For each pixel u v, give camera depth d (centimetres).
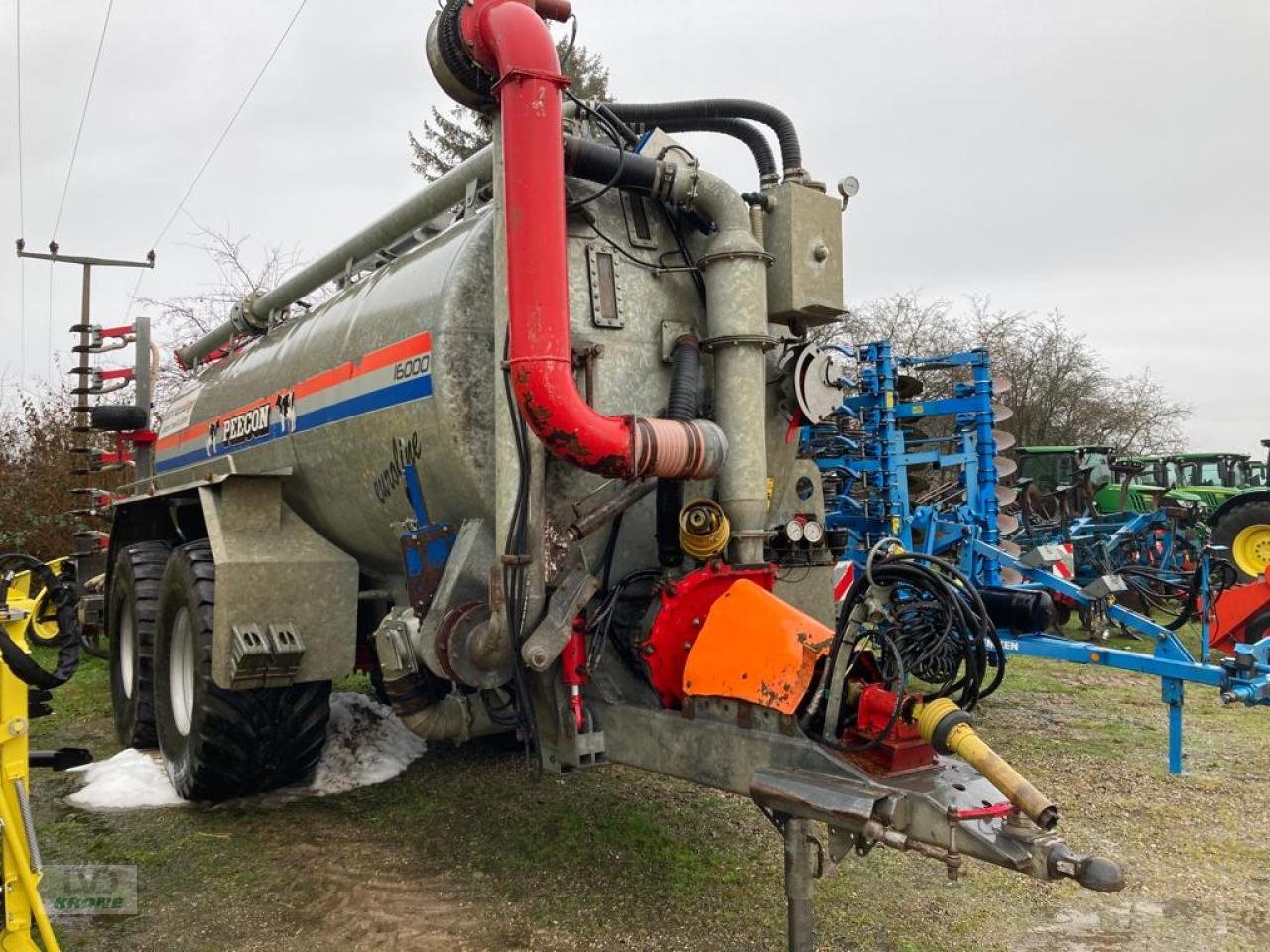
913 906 346
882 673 299
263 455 523
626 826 424
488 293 362
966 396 982
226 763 434
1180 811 447
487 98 329
